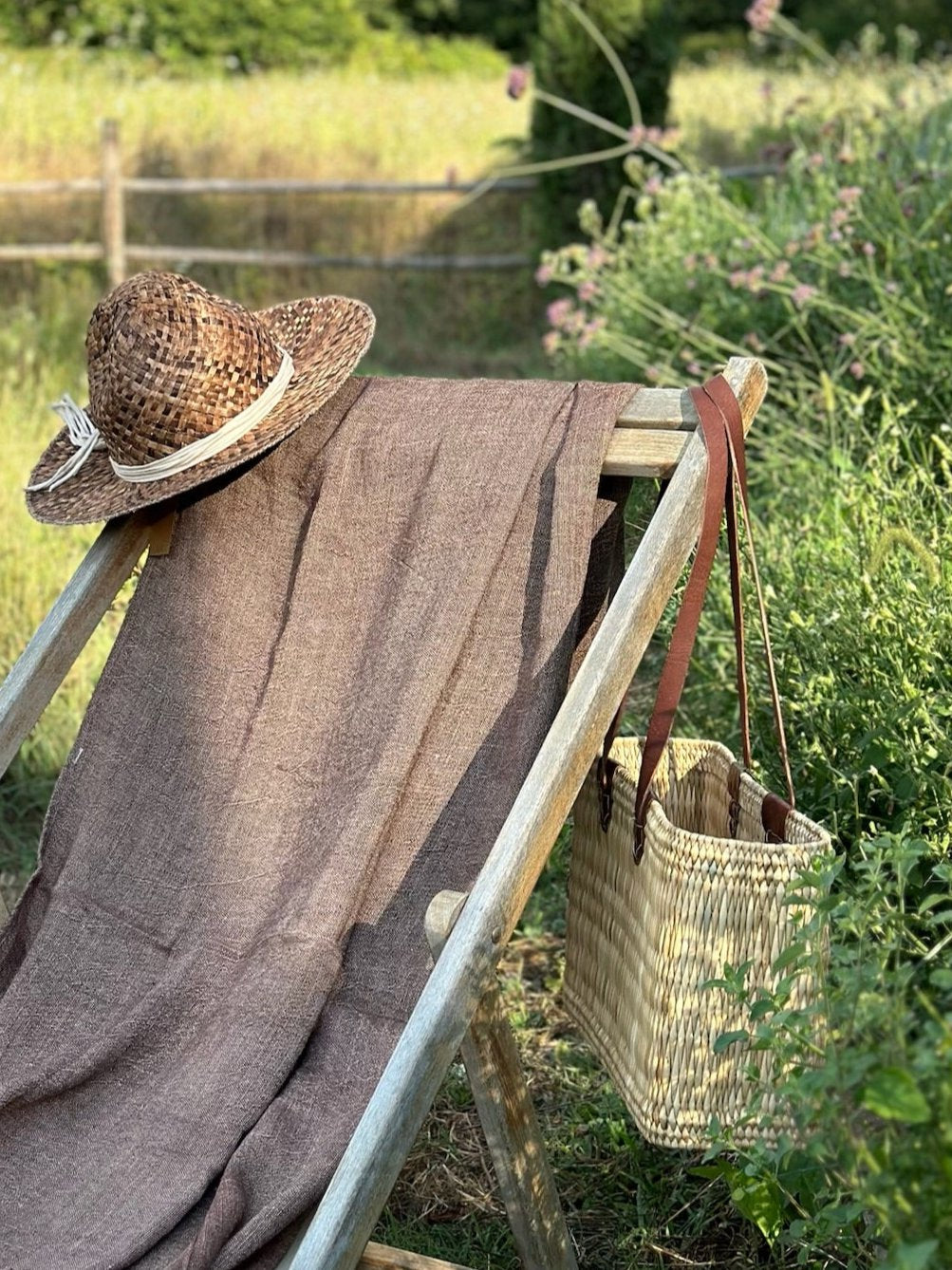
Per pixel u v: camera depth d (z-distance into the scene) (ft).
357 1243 5.43
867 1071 4.80
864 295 14.62
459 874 6.72
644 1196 7.35
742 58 55.16
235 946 6.91
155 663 7.57
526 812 5.85
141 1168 6.24
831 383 12.75
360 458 7.42
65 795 7.46
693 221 17.79
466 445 7.19
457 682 6.95
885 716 8.37
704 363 16.14
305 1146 6.20
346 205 32.65
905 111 18.33
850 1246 6.13
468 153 36.70
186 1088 6.46
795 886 5.59
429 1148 8.04
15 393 20.80
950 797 7.89
